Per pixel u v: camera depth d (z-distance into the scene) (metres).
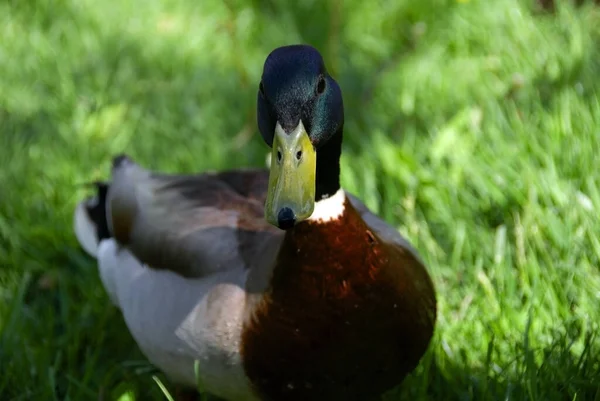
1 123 11.65
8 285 9.00
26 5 14.09
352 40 12.84
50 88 12.38
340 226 6.14
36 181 10.33
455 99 10.91
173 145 11.07
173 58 12.80
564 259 7.88
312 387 6.41
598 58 10.70
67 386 7.91
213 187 7.61
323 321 6.20
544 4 12.02
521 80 10.45
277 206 5.70
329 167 6.12
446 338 7.42
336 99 6.12
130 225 7.69
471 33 11.92
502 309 7.50
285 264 6.21
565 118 9.14
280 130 5.87
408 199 8.99
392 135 10.59
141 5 13.91
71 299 8.74
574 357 6.96
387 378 6.55
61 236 9.52
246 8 13.67
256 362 6.37
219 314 6.45
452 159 9.43
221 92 12.05
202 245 6.89
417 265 6.78
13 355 7.96
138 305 7.14
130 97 12.06
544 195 8.46
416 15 12.89
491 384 6.94
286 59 5.97
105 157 10.81
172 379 7.12
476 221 8.71
